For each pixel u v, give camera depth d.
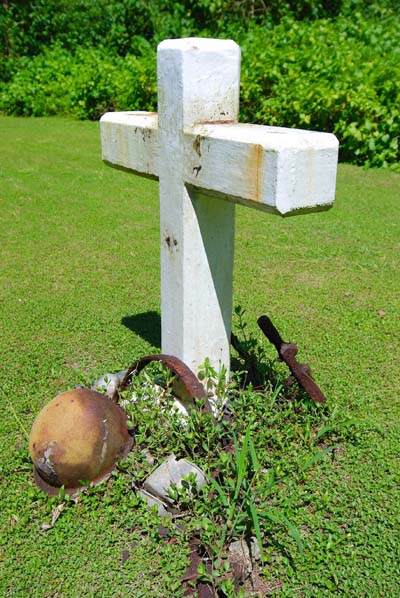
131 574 2.15
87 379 3.12
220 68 2.37
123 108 11.57
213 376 2.64
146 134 2.62
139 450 2.55
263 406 2.72
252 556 2.18
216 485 2.22
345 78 8.30
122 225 6.01
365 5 14.12
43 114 12.84
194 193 2.46
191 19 13.51
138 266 4.98
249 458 2.50
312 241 5.49
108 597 2.08
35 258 5.13
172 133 2.44
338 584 2.11
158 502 2.36
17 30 14.80
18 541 2.28
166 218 2.61
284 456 2.60
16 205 6.63
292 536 2.24
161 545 2.25
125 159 2.84
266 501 2.39
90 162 8.59
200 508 2.20
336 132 8.30
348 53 9.05
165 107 2.45
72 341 3.74
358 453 2.71
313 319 4.01
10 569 2.18
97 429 2.44
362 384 3.25
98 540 2.28
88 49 13.86
